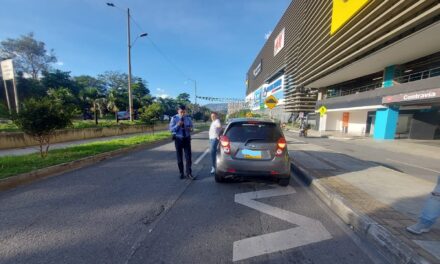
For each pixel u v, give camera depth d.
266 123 5.21
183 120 5.79
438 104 18.94
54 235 3.01
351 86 30.69
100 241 2.89
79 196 4.48
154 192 4.81
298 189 5.26
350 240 3.08
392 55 17.77
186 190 4.98
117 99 45.28
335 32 21.16
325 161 8.03
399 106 20.50
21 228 3.17
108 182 5.46
